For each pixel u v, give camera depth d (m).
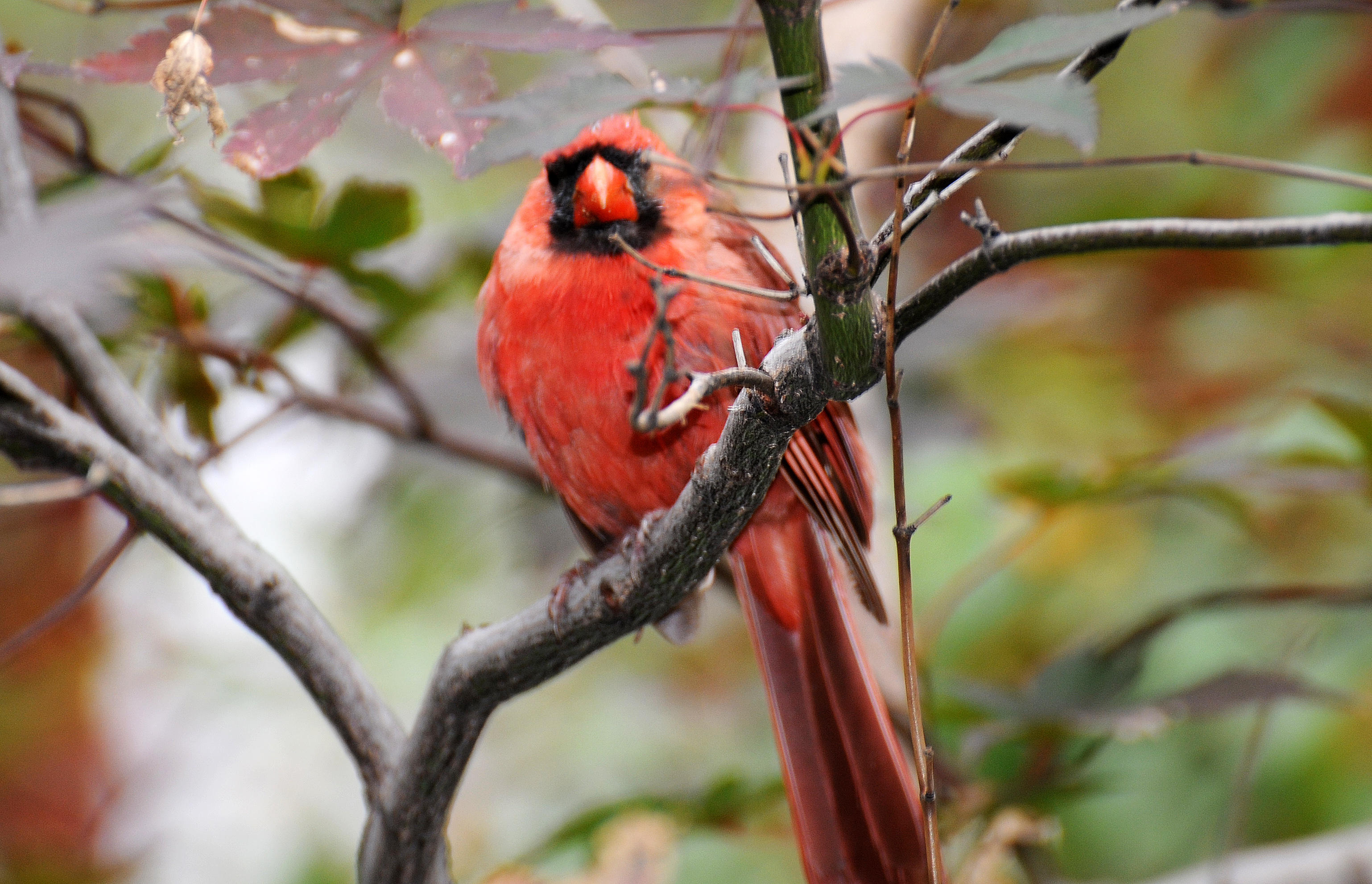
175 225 5.82
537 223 5.71
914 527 3.72
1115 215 9.66
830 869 5.60
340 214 5.56
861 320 3.30
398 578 10.00
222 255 5.97
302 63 3.64
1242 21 9.83
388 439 9.15
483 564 9.93
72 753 12.04
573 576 5.79
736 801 5.80
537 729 10.08
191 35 3.43
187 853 9.46
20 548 12.37
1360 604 5.80
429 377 8.06
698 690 10.40
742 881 8.13
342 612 9.97
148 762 9.88
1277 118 9.62
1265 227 3.12
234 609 4.70
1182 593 9.13
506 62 8.27
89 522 12.50
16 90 5.28
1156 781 8.32
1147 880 7.71
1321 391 7.57
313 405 6.64
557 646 4.40
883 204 8.18
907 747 6.91
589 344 5.45
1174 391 9.68
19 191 4.86
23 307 4.98
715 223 5.63
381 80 3.64
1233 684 5.71
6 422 4.46
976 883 5.30
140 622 11.80
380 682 9.62
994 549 6.85
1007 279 9.03
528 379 5.64
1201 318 9.63
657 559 4.27
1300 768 8.00
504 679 4.43
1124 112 10.02
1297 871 6.05
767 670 5.93
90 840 9.62
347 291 6.80
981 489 8.16
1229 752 8.20
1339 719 7.97
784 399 3.59
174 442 5.11
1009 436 9.34
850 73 2.78
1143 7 2.80
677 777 9.61
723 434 3.83
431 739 4.51
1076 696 5.89
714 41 6.99
